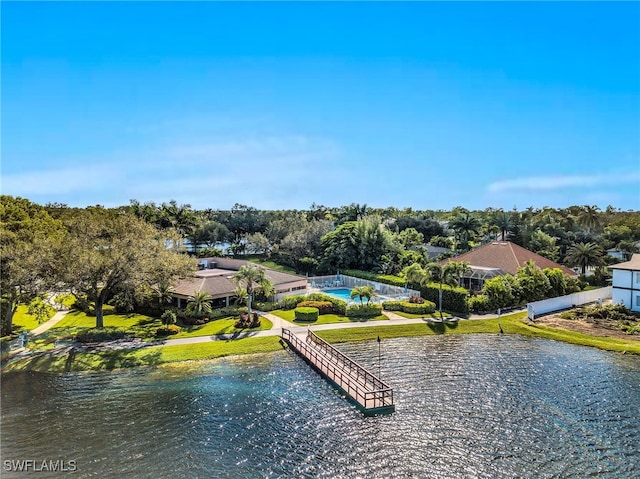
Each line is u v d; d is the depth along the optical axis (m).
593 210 113.25
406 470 23.33
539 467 23.58
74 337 46.72
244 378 36.94
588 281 79.62
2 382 35.59
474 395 33.12
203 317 53.66
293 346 44.47
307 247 98.38
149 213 102.12
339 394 33.59
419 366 39.78
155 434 27.17
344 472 23.17
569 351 44.44
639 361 41.09
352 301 65.62
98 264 44.03
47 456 24.59
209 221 123.69
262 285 54.09
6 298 45.62
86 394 33.34
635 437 26.72
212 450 25.33
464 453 25.00
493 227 114.44
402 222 131.38
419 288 66.94
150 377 37.03
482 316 57.72
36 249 43.72
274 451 25.27
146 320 54.94
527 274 66.75
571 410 30.47
